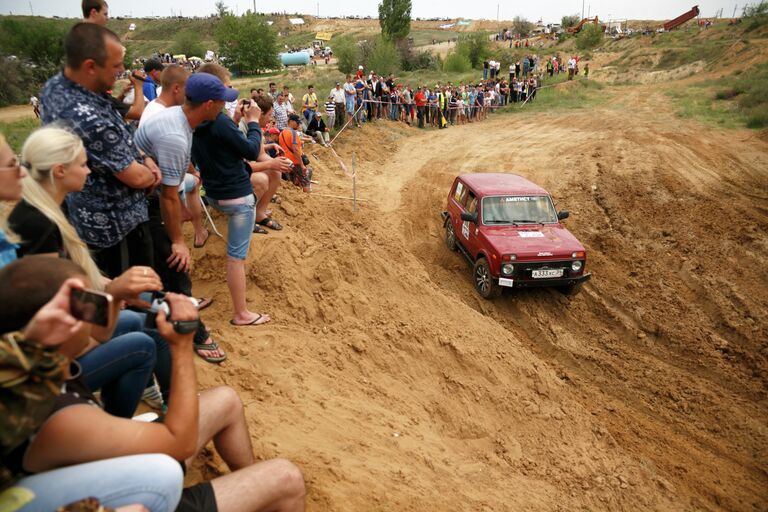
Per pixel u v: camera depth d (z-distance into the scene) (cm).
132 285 266
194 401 236
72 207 375
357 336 732
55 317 192
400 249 1270
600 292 1220
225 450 317
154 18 12450
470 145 2441
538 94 3856
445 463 591
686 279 1267
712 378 971
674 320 1120
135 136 425
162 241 466
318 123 2072
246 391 539
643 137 2328
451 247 1389
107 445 211
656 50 5109
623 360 1018
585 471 696
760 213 1542
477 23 12825
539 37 7500
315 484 438
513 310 1146
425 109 2919
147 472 213
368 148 2262
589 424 796
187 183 653
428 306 889
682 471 757
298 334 681
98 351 293
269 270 753
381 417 608
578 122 2838
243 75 5838
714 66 4341
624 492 680
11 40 3722
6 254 272
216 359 552
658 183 1788
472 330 873
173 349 239
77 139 302
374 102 2606
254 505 260
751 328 1074
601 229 1523
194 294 675
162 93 498
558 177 1922
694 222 1513
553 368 977
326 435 524
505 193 1226
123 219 388
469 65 5178
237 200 545
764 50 4131
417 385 726
